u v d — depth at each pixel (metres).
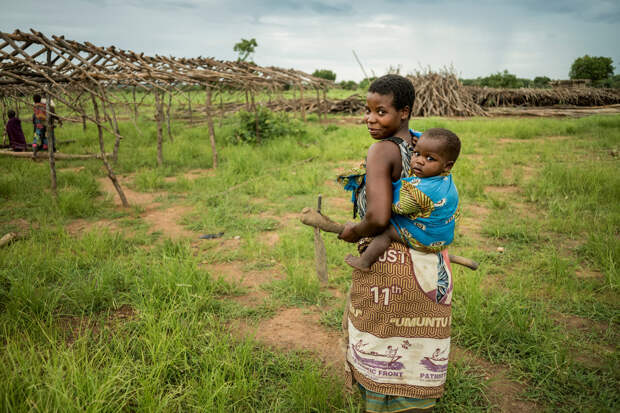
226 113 24.69
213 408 2.32
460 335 3.21
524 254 4.79
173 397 2.51
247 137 13.45
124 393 2.41
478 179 8.04
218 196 7.39
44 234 5.33
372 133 1.80
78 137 14.16
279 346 3.15
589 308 3.57
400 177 1.74
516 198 7.09
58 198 6.79
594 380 2.65
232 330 3.34
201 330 3.20
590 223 5.62
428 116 26.22
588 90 35.00
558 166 8.53
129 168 9.95
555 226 5.52
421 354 1.90
